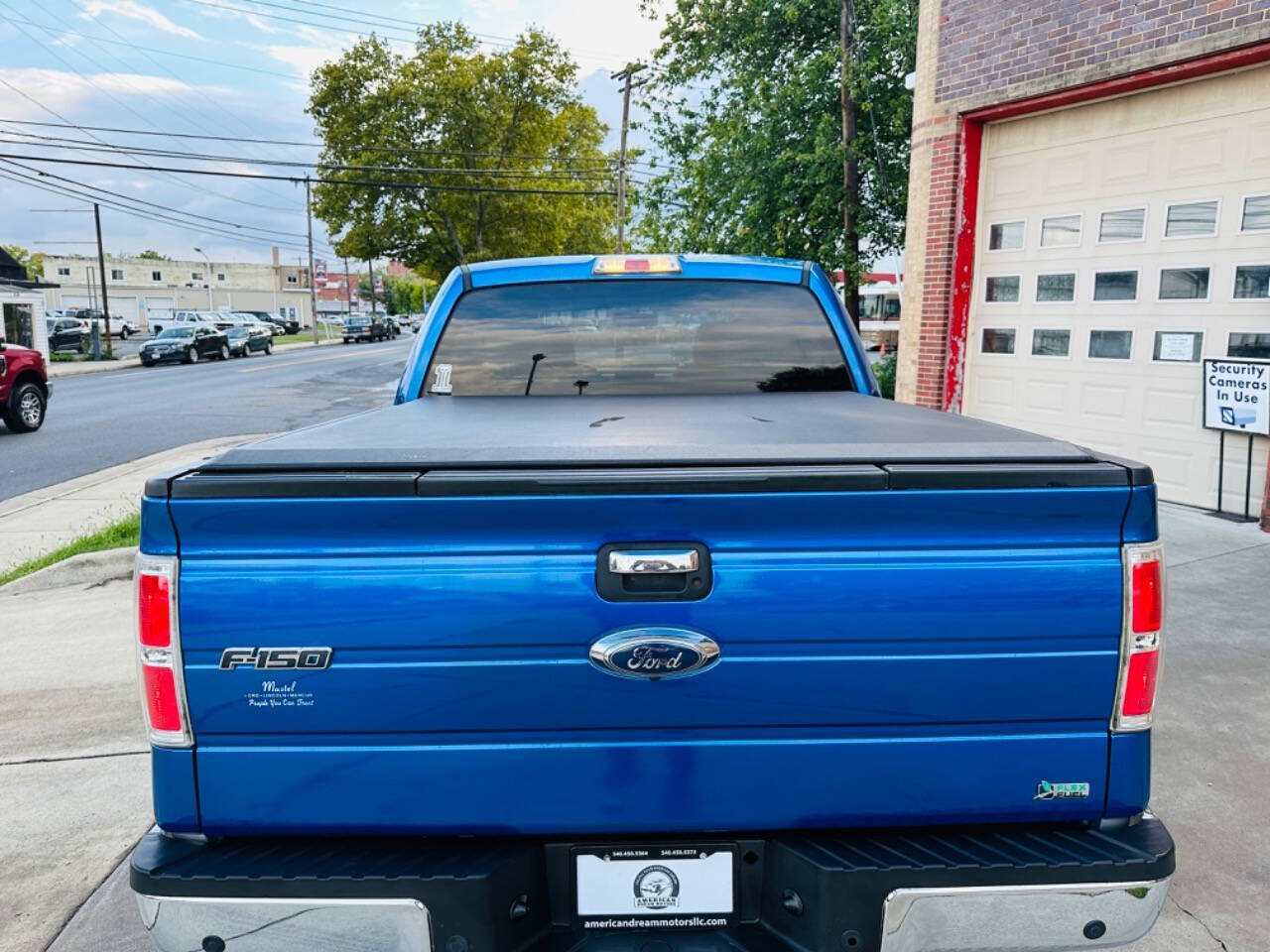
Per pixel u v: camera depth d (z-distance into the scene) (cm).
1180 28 729
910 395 1030
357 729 172
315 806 175
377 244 4550
